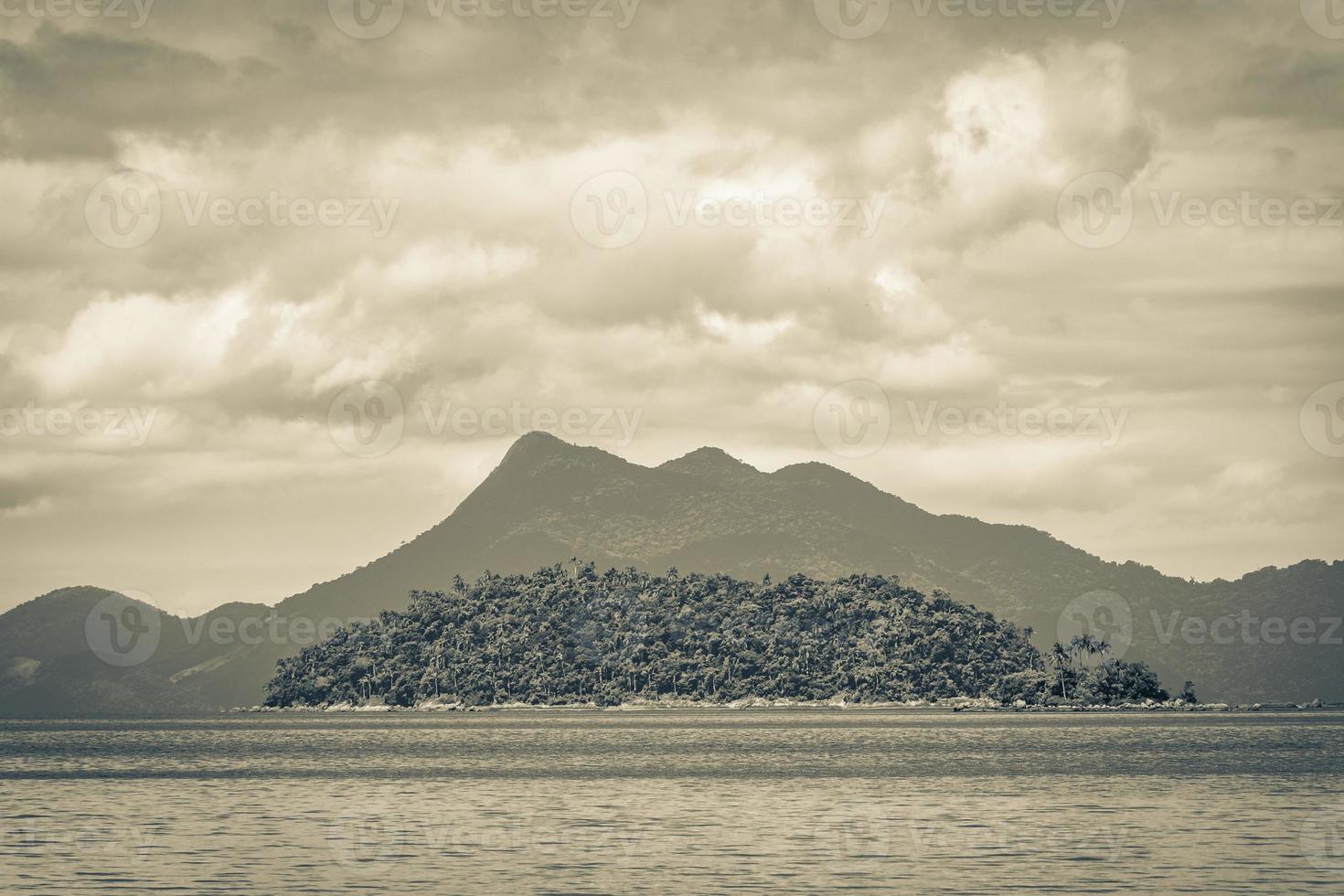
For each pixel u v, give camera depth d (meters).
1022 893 72.94
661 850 89.81
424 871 80.69
